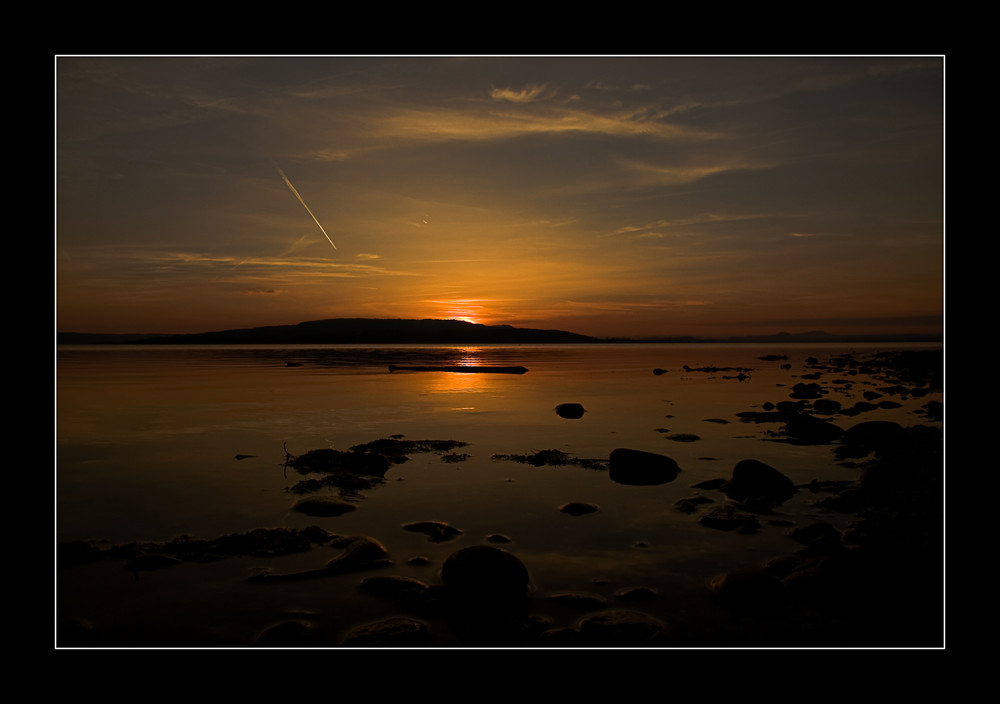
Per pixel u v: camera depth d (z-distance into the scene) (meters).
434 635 3.84
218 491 7.08
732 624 3.97
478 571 4.32
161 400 15.94
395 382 22.14
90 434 10.80
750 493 6.88
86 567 4.84
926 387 19.81
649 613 4.09
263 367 31.38
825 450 9.41
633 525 5.88
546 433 11.00
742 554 5.11
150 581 4.59
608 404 15.44
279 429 11.35
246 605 4.21
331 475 7.78
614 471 8.02
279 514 6.22
